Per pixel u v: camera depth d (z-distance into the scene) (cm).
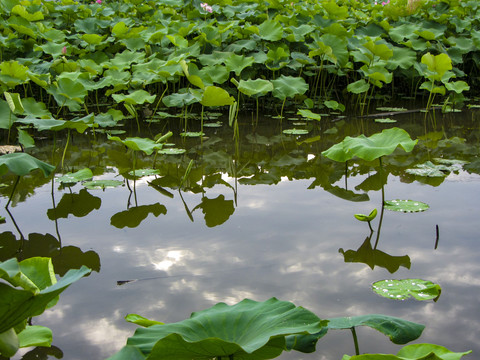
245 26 639
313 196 312
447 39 700
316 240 245
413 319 175
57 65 554
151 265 221
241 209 290
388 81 577
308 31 648
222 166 383
